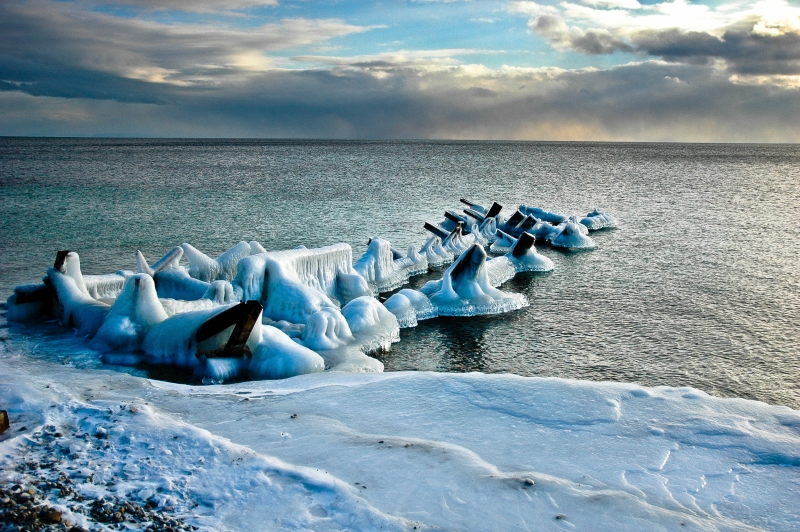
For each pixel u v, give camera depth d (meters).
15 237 29.62
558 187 64.44
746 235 34.38
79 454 6.78
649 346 15.99
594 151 183.00
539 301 20.41
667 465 6.94
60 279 14.70
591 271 25.30
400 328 17.08
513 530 5.62
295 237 31.95
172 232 32.34
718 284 22.81
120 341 12.45
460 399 8.91
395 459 6.94
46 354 12.12
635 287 22.42
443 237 27.62
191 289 15.64
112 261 24.86
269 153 140.25
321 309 14.48
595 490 6.38
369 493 6.20
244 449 6.96
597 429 7.85
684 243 31.84
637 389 9.00
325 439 7.50
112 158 103.00
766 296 21.00
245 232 33.06
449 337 16.50
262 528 5.53
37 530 5.23
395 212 42.09
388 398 8.98
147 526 5.46
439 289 19.44
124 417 7.75
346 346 13.72
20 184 54.94
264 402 8.91
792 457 7.04
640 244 31.69
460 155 143.25
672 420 8.04
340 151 161.00
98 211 39.28
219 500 5.97
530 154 154.38
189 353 12.07
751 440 7.45
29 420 7.64
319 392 9.30
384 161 111.12
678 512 6.00
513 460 7.07
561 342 16.25
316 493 6.13
